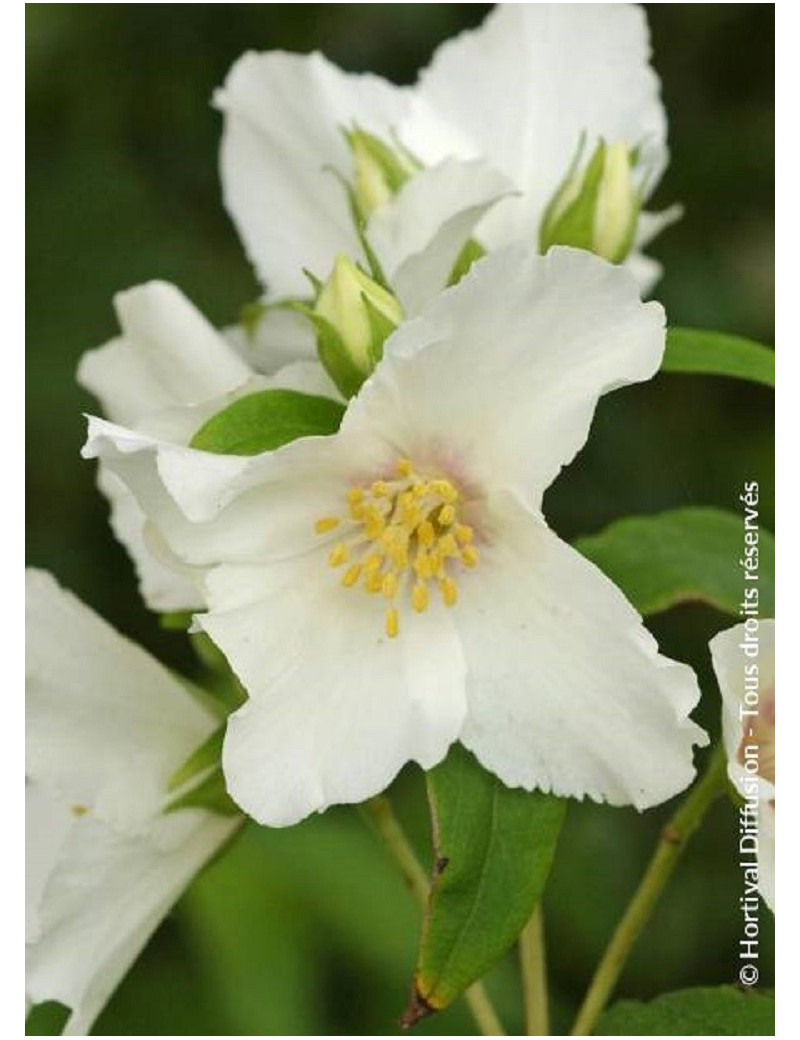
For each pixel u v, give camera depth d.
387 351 0.22
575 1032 0.26
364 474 0.23
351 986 0.34
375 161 0.26
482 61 0.28
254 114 0.28
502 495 0.23
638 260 0.29
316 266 0.28
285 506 0.23
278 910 0.32
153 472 0.22
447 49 0.28
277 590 0.23
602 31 0.28
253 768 0.22
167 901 0.25
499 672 0.23
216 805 0.25
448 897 0.22
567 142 0.28
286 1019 0.32
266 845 0.33
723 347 0.26
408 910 0.33
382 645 0.23
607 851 0.36
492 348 0.22
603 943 0.35
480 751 0.22
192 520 0.22
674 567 0.27
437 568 0.23
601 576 0.22
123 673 0.26
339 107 0.28
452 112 0.28
